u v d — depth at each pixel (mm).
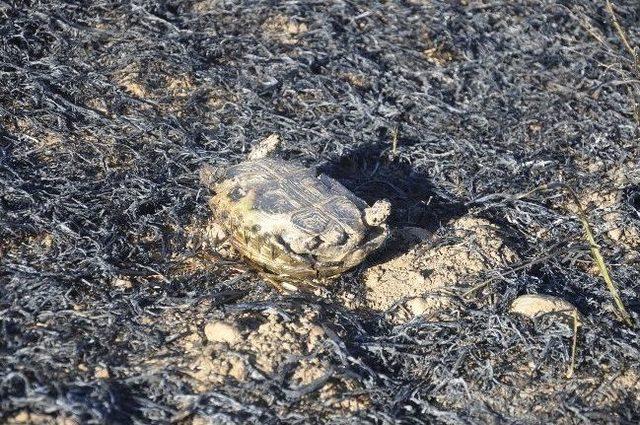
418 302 8227
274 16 11828
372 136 10297
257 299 8070
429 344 7938
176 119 9977
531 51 11984
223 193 8289
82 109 9867
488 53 11828
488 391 7676
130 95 10273
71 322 7602
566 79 11625
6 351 7223
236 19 11656
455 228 9195
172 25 11219
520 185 9977
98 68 10523
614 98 11406
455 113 10789
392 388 7516
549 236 9422
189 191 9109
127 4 11375
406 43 11812
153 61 10703
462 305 8258
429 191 9797
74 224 8539
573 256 9109
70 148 9367
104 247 8320
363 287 8406
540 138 10672
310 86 10820
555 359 7930
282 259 7926
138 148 9625
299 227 7852
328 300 8195
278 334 7570
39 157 9312
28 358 7176
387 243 8828
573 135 10711
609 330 8250
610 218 9648
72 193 8805
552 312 8211
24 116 9680
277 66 11008
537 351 7973
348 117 10562
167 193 9094
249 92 10500
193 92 10398
